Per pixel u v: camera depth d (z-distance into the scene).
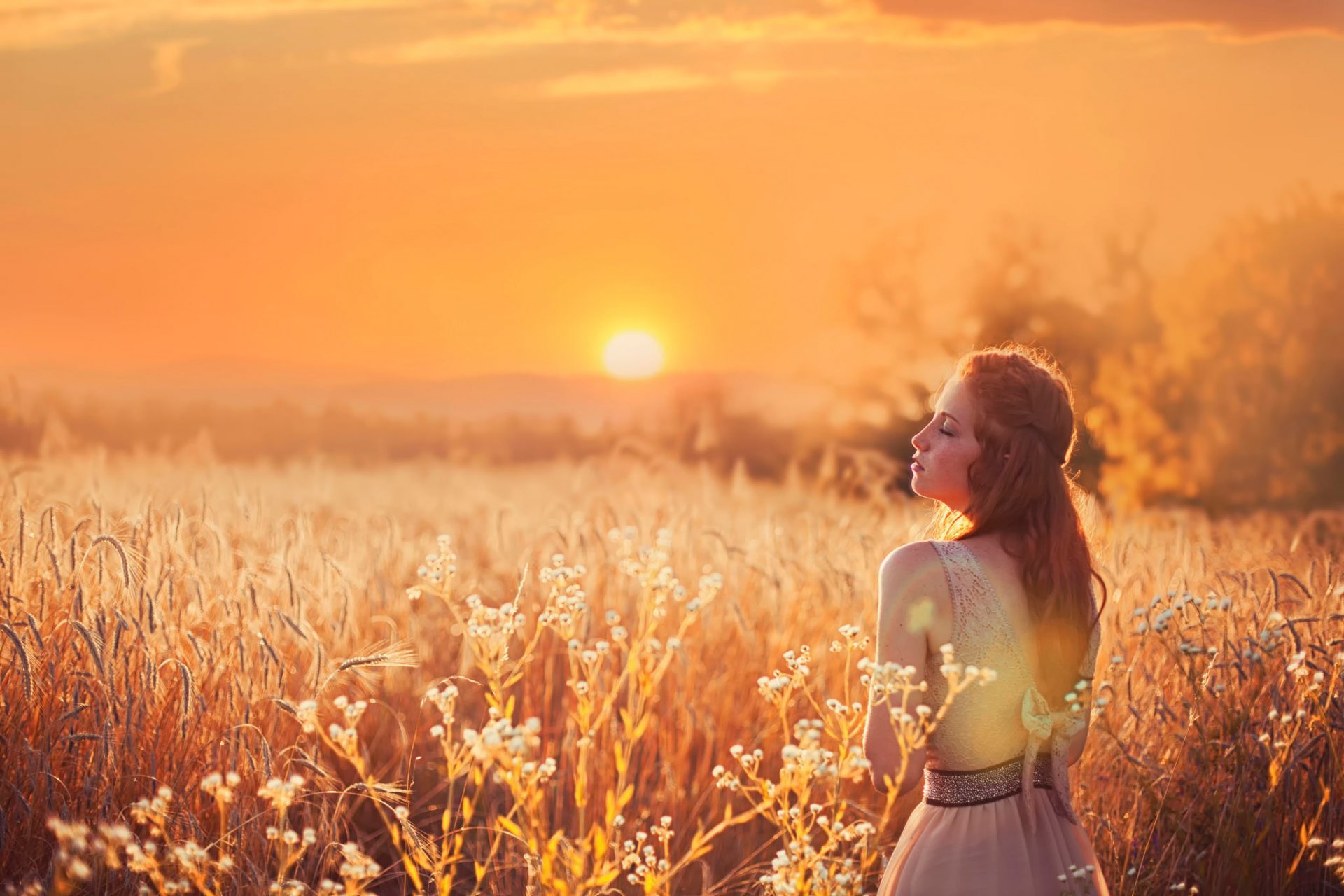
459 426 23.56
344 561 5.29
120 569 3.54
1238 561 4.80
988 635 2.36
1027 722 2.35
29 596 3.59
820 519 6.24
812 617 5.08
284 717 3.78
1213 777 3.32
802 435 24.11
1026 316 20.72
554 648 5.10
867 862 2.38
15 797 3.06
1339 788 3.34
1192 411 16.41
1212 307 16.53
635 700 4.48
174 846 2.63
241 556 4.27
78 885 2.97
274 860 3.23
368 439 23.11
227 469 8.01
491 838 3.83
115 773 3.11
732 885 3.93
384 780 4.30
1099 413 17.00
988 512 2.46
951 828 2.39
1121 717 3.64
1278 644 3.40
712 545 5.71
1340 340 15.62
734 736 4.60
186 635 3.54
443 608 5.68
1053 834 2.40
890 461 7.56
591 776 4.15
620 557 5.18
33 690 3.23
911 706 2.34
